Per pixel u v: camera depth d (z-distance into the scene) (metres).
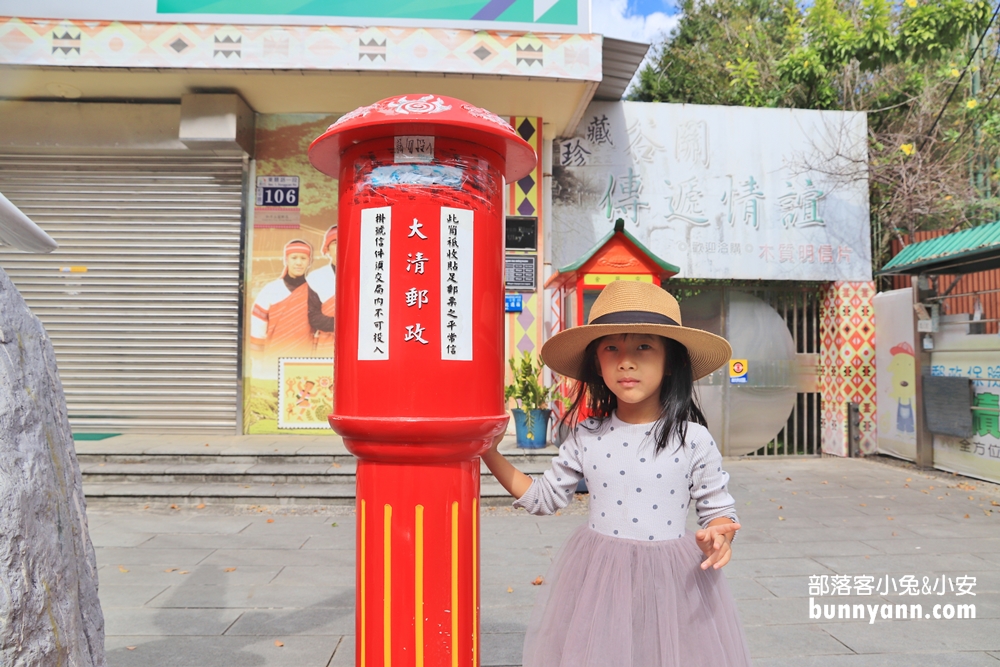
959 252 5.90
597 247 5.34
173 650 2.80
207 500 5.38
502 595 3.48
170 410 7.22
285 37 6.22
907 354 7.29
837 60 10.01
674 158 7.80
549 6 6.36
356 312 1.45
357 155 1.47
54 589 1.26
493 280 1.50
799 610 3.29
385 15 6.32
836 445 7.88
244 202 7.26
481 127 1.41
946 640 2.95
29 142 7.09
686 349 1.79
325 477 5.68
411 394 1.40
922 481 6.43
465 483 1.49
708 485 1.73
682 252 7.77
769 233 7.85
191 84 6.66
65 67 6.20
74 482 1.49
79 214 7.27
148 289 7.26
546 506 1.85
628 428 1.80
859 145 7.98
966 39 10.01
